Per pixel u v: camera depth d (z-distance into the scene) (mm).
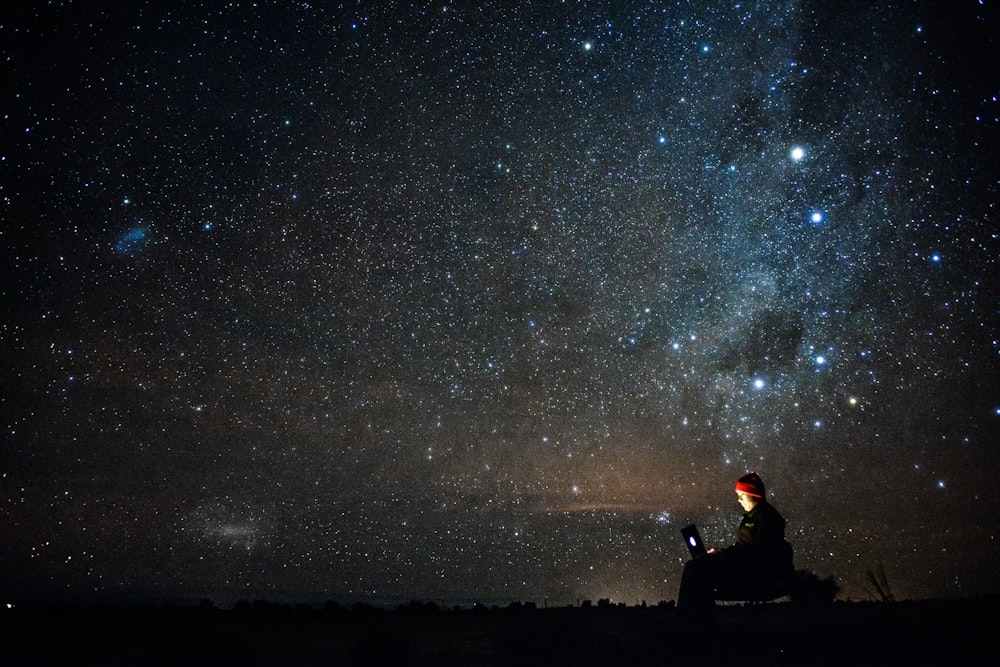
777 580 3846
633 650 3270
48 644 3400
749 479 4000
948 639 3303
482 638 3734
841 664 2895
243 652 3182
